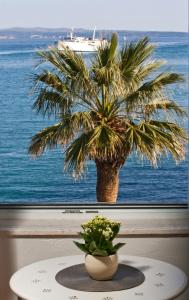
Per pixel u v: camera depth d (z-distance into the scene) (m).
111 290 2.16
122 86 7.96
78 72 8.06
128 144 8.18
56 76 8.24
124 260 2.53
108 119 8.18
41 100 8.33
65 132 8.29
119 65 7.94
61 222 3.02
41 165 26.41
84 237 2.28
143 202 3.14
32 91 8.35
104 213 3.09
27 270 2.40
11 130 26.61
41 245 2.93
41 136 8.64
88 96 8.15
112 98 8.10
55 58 8.17
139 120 8.13
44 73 8.24
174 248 2.95
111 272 2.25
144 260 2.53
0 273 2.95
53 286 2.21
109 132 8.11
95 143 8.17
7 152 26.62
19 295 2.16
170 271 2.38
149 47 7.94
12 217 3.06
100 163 9.29
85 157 8.30
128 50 7.89
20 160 26.56
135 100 7.98
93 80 8.07
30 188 26.67
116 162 8.91
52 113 8.45
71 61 8.06
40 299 2.10
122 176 25.81
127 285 2.21
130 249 2.94
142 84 7.98
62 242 2.93
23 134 26.67
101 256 2.23
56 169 26.28
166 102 7.99
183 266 2.96
